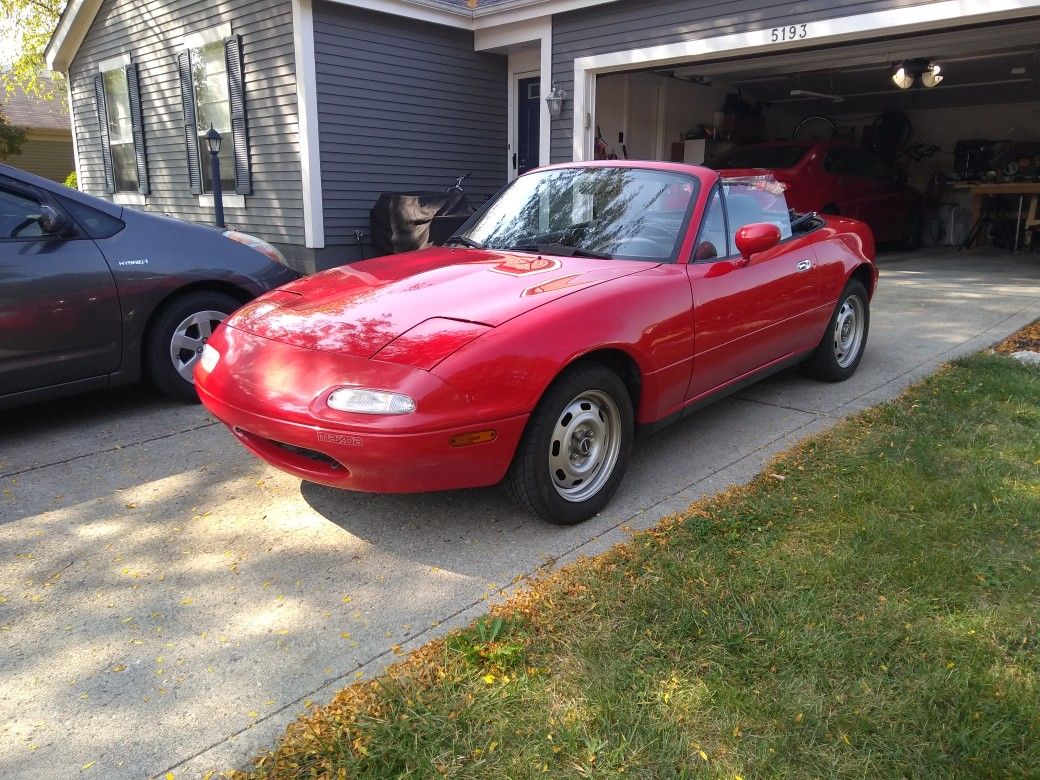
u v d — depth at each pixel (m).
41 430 4.31
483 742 1.92
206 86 10.84
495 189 11.70
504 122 11.56
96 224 4.25
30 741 1.99
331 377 2.70
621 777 1.80
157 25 11.49
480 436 2.69
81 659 2.32
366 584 2.71
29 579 2.77
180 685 2.20
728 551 2.79
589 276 3.25
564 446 3.00
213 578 2.77
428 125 10.56
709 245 3.73
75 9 12.69
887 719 1.96
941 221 14.95
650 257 3.56
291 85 9.36
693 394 3.63
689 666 2.17
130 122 12.81
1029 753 1.85
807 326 4.47
